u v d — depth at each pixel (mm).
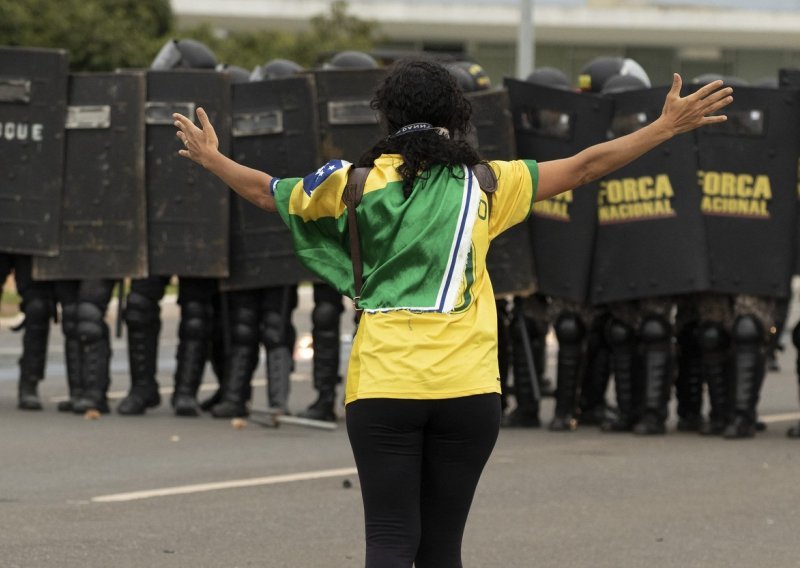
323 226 11141
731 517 19578
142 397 29672
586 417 29594
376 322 10711
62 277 28531
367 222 10789
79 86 28250
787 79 27203
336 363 28844
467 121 11211
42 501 20234
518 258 27562
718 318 27328
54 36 79250
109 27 79812
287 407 28938
